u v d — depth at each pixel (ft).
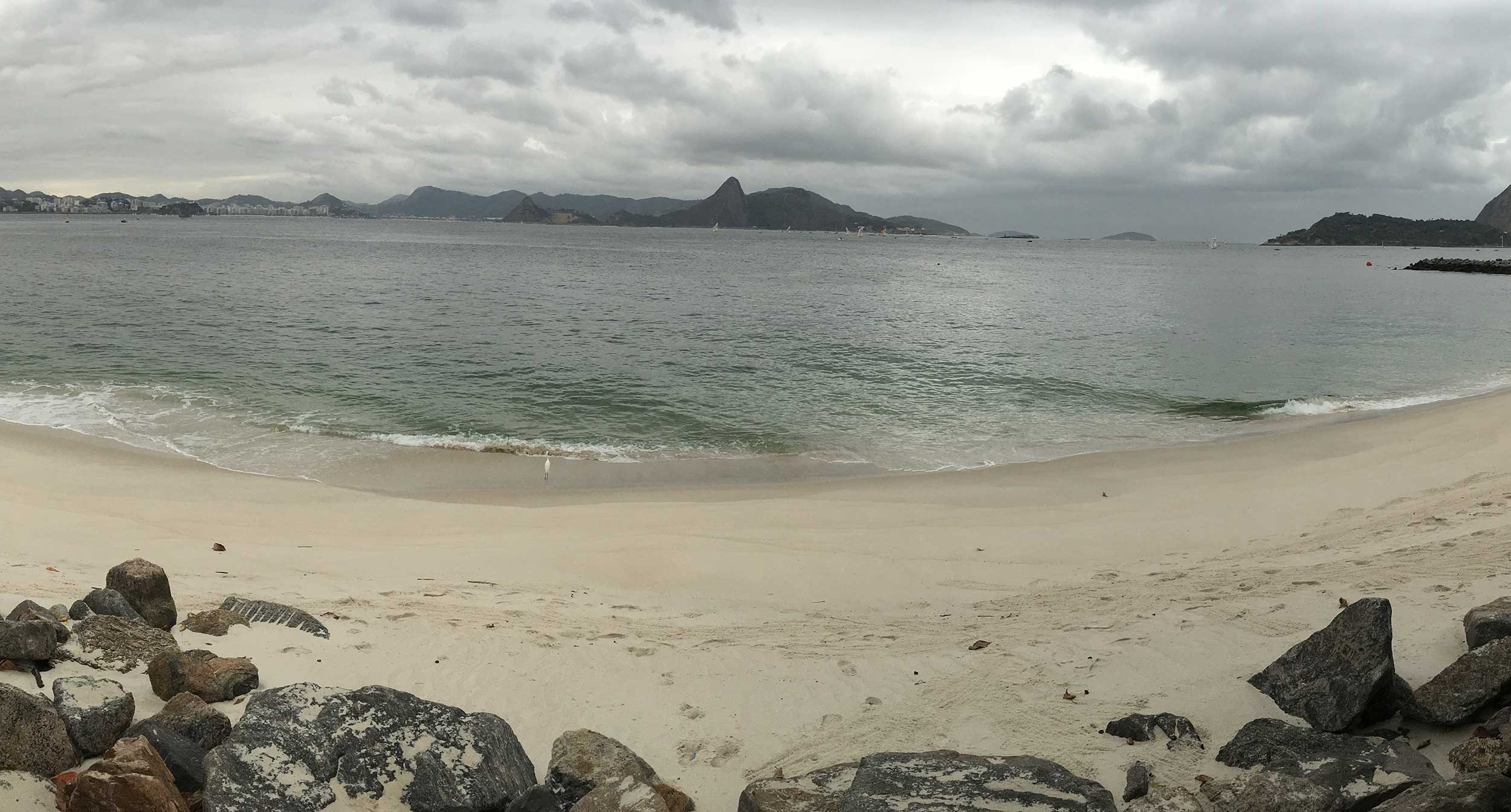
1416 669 22.38
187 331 123.13
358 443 69.41
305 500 54.85
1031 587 39.70
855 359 113.19
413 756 19.39
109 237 455.63
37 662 21.76
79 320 130.93
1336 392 96.99
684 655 29.50
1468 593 27.58
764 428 77.66
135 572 26.73
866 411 84.64
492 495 57.72
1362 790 17.04
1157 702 23.41
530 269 290.35
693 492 58.80
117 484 56.34
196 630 26.99
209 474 60.08
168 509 51.42
